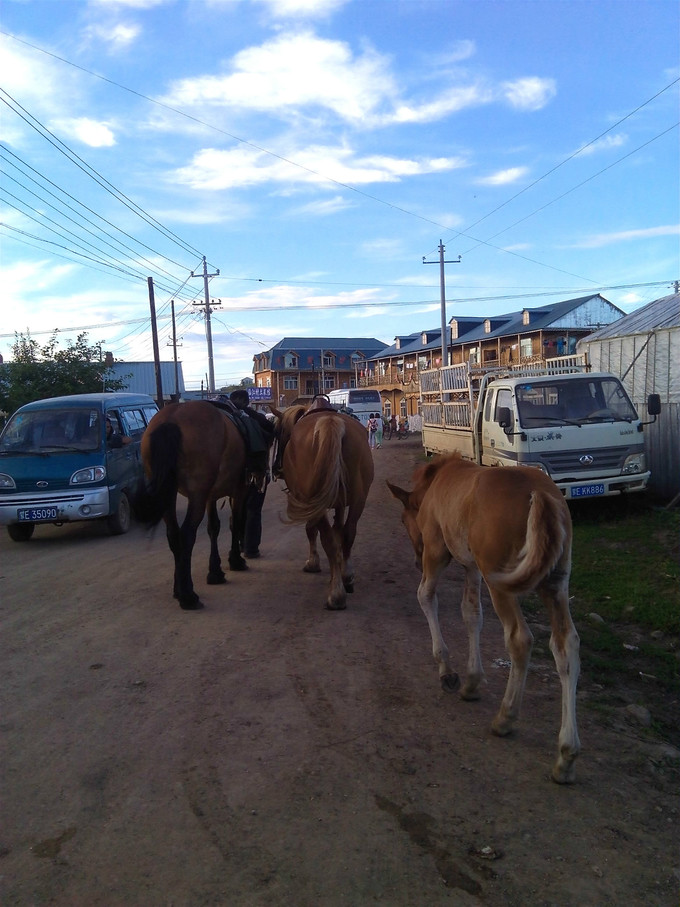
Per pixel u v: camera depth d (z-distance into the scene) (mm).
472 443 14430
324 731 4316
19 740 4207
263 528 11633
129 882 2965
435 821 3393
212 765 3904
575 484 10641
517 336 51656
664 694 5234
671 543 9109
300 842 3223
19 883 2957
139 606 6953
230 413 7617
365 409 39438
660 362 13141
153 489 6520
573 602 7344
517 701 4191
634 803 3580
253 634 6090
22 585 7969
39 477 10305
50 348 21344
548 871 3037
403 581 8031
